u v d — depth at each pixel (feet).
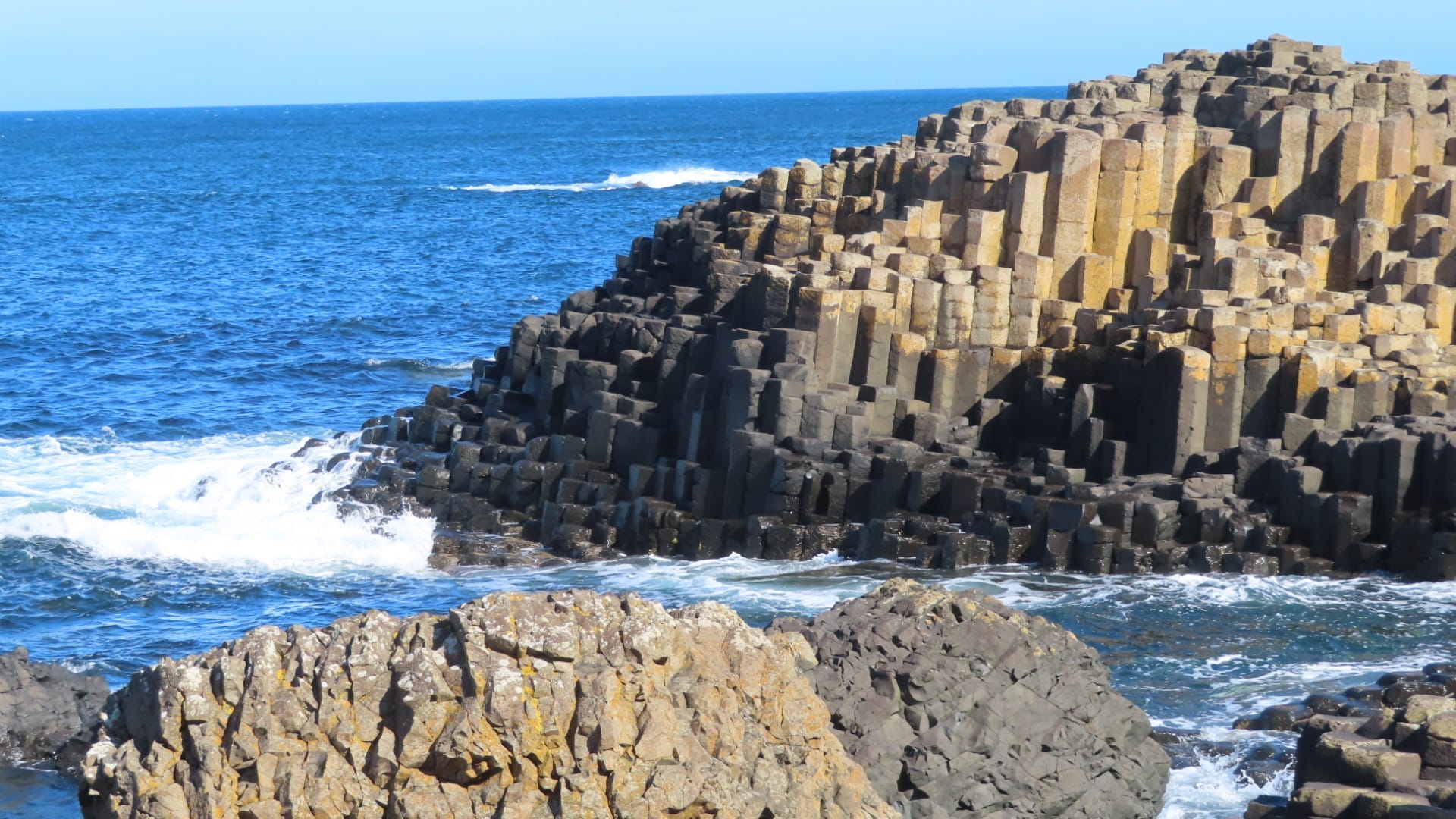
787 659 53.72
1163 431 115.14
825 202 145.18
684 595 102.58
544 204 419.33
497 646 48.11
